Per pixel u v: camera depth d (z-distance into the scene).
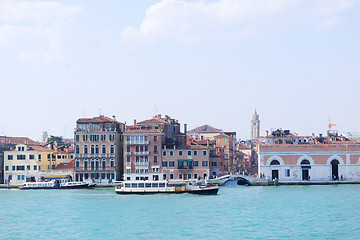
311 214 68.69
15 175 129.88
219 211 72.69
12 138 142.88
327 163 122.31
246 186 118.25
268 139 151.25
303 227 59.03
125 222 64.25
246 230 57.59
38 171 129.00
